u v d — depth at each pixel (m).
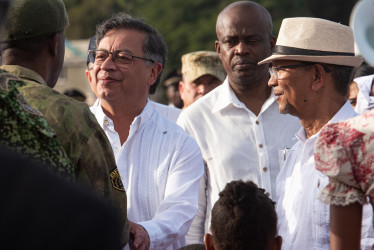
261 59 4.70
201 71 6.23
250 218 2.58
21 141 2.17
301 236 3.29
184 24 31.88
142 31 3.95
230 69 4.75
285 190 3.53
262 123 4.72
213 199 4.65
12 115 2.15
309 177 3.36
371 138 2.56
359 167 2.58
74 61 28.61
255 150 4.66
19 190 1.43
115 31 3.90
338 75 3.47
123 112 3.95
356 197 2.59
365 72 6.95
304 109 3.54
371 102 5.92
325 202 2.66
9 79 2.17
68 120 2.62
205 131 4.75
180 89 6.72
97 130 2.72
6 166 1.46
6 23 2.70
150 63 3.97
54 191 1.45
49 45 2.81
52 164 2.24
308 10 33.12
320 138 2.68
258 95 4.77
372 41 9.85
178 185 3.76
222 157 4.65
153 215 3.78
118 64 3.86
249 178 4.62
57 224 1.42
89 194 1.50
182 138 3.94
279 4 31.33
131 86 3.88
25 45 2.74
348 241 2.65
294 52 3.50
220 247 2.63
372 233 3.13
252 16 4.71
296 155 3.61
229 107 4.75
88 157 2.65
